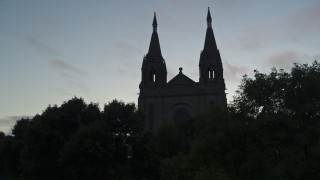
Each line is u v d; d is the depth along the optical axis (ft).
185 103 355.77
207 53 370.73
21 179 252.62
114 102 211.61
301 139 108.88
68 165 179.11
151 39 390.42
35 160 196.65
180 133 279.28
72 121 205.16
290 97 121.08
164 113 356.18
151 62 373.40
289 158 107.34
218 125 133.28
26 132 199.21
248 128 121.39
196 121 182.60
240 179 118.73
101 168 178.70
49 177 197.98
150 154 204.95
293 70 121.60
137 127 205.87
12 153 264.72
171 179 169.27
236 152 120.88
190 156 144.87
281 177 105.40
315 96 118.11
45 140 195.93
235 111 130.41
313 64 123.44
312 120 117.19
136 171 197.36
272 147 117.19
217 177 113.50
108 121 203.92
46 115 201.87
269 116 116.06
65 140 195.83
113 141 195.11
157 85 364.58
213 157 128.16
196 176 121.08
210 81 360.89
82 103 213.25
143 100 360.69
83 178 185.37
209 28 386.93
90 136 181.98
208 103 353.51
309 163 105.60
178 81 364.38
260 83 123.65
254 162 115.44
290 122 114.32
